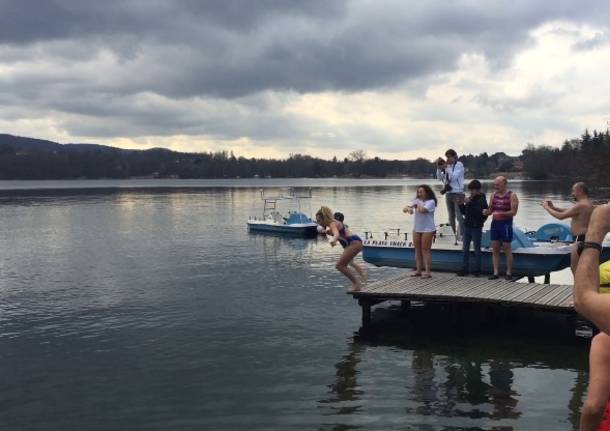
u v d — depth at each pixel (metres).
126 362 9.67
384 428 6.97
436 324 12.00
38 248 25.23
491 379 8.66
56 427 7.22
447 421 7.14
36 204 60.28
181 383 8.65
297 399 7.94
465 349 10.23
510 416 7.29
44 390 8.46
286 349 10.32
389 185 136.12
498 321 12.14
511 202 12.13
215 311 13.27
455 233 14.20
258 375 8.95
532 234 16.39
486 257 13.52
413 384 8.49
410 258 14.58
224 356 9.94
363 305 11.66
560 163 121.62
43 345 10.72
